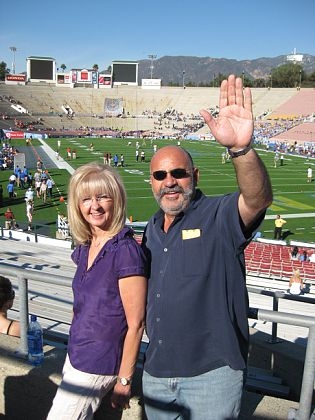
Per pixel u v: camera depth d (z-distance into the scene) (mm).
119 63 109875
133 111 105438
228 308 2527
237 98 2326
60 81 108562
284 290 14102
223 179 40219
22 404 3500
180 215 2604
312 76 145750
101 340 2617
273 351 5000
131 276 2533
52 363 3529
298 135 78250
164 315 2568
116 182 2654
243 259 2611
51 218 25422
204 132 90125
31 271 3557
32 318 3635
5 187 33531
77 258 2826
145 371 2730
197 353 2557
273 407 3074
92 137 84250
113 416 3092
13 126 86938
